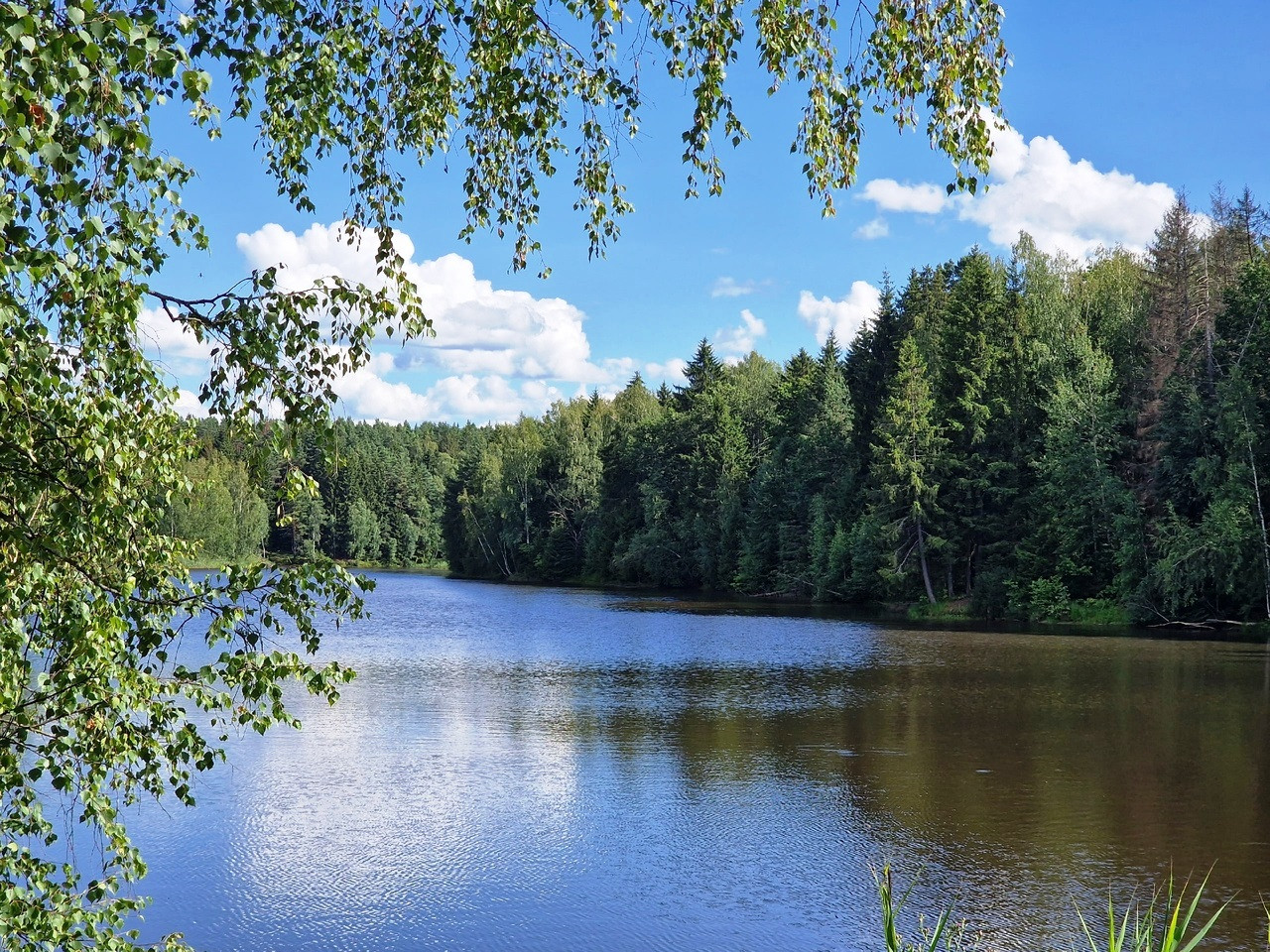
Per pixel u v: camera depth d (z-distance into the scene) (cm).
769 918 1080
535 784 1577
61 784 514
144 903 582
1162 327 4644
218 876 1184
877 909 1099
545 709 2211
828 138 600
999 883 1172
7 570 466
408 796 1506
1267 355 4016
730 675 2733
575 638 3781
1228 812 1422
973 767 1686
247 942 1015
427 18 598
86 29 339
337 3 575
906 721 2067
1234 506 3791
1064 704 2259
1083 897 1125
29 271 365
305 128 566
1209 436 4031
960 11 561
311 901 1115
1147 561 4153
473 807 1459
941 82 569
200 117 416
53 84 328
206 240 443
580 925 1059
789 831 1355
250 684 529
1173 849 1273
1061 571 4447
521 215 671
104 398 461
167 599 527
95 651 482
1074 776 1619
